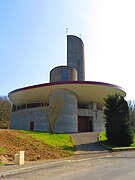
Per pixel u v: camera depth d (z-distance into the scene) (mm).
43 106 45969
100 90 42938
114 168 12562
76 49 60156
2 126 65000
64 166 13844
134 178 9797
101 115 49094
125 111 27875
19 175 11062
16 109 55875
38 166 13484
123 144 26859
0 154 16375
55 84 40812
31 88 43000
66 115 39812
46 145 21969
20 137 22297
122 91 45750
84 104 50188
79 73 58875
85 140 28094
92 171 11711
